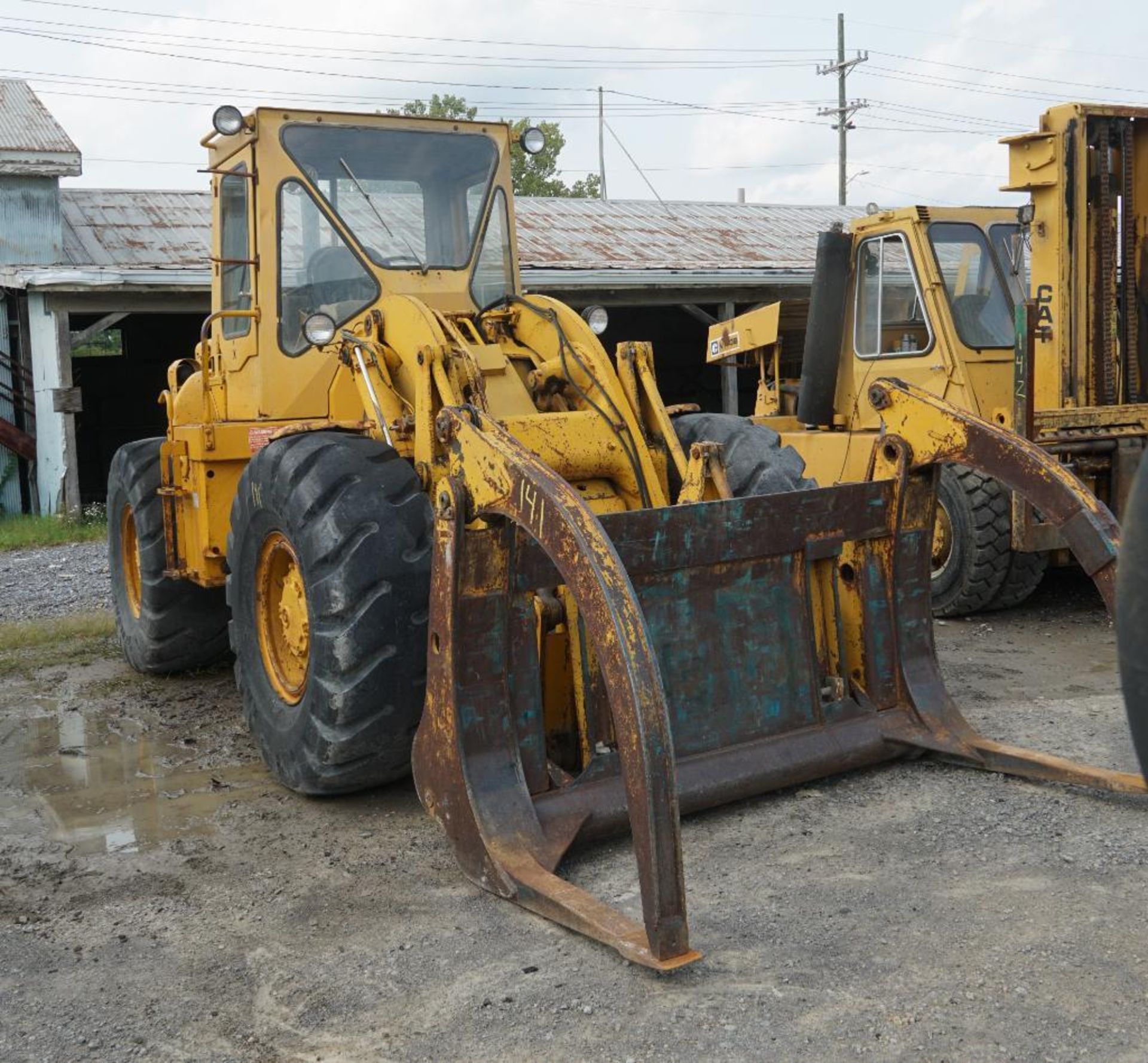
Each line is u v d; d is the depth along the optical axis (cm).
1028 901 319
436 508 354
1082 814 375
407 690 395
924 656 433
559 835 349
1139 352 716
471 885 350
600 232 1716
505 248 519
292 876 364
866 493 415
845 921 312
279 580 443
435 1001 286
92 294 1327
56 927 336
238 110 465
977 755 412
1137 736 171
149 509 599
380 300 488
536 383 461
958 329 725
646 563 367
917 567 431
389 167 496
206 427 504
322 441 418
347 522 390
